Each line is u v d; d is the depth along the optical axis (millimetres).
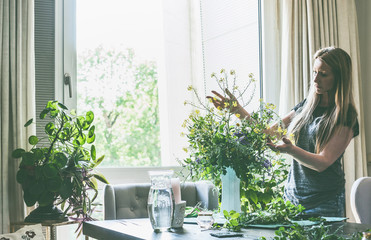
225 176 1891
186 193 2703
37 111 3221
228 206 1877
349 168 3537
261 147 1921
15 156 2609
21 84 2914
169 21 3900
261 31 3852
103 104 3623
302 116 2293
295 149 1999
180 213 1698
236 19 3973
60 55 3334
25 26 2971
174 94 3879
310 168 2154
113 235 1676
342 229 1665
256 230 1665
